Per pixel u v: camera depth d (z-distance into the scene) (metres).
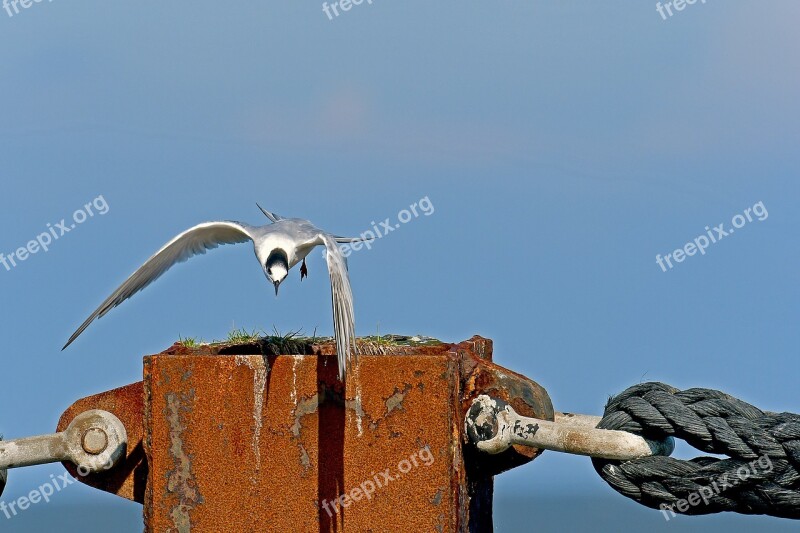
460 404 10.10
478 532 10.83
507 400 10.30
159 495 10.21
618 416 9.84
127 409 10.83
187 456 10.18
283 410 10.05
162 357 10.26
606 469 9.90
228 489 10.11
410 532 9.78
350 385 9.95
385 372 9.90
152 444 10.23
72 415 10.92
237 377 10.12
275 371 10.09
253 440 10.09
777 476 9.21
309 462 9.98
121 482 10.88
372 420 9.91
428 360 9.82
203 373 10.19
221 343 12.18
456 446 9.80
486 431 10.10
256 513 10.05
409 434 9.83
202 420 10.17
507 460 10.46
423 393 9.82
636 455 9.70
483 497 11.06
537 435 9.96
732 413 9.59
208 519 10.12
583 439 9.77
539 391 10.41
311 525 9.95
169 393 10.22
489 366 10.40
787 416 9.48
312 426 9.99
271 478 10.05
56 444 10.66
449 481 9.73
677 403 9.66
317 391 10.00
